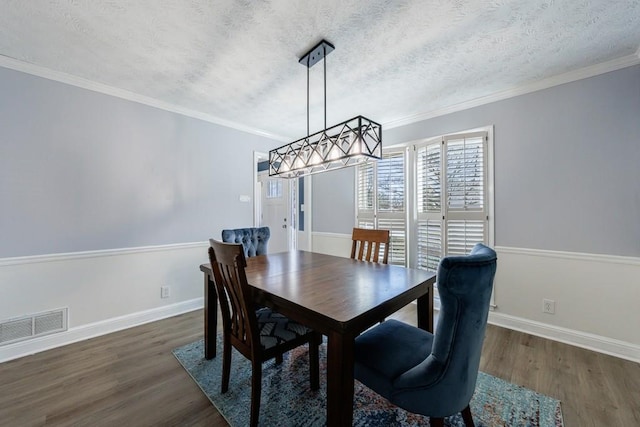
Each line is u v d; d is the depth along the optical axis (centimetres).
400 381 116
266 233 307
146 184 289
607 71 221
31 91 226
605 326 224
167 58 214
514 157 267
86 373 195
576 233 237
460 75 241
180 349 229
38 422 149
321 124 371
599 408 159
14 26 176
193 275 325
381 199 366
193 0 154
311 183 463
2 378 189
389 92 274
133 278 279
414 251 343
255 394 145
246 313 147
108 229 265
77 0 154
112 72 236
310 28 179
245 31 181
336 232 426
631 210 214
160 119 299
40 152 230
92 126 256
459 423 150
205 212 338
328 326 120
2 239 215
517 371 197
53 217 236
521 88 260
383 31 182
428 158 320
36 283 228
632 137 213
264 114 335
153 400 167
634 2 156
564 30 181
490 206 281
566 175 240
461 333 107
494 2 156
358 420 152
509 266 270
